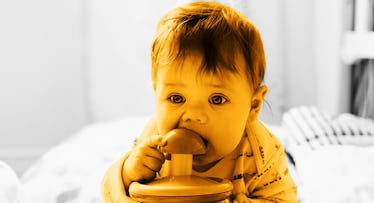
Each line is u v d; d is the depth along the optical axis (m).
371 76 1.79
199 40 0.81
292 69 2.18
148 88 2.19
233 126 0.82
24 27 2.26
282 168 0.92
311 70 2.18
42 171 1.18
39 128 2.30
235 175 0.88
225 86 0.81
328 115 1.40
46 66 2.28
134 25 2.17
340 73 1.91
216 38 0.81
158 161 0.82
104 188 0.87
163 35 0.83
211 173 0.87
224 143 0.82
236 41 0.83
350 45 1.84
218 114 0.81
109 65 2.20
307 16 2.17
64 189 1.04
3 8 2.25
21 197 0.86
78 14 2.25
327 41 2.02
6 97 2.29
